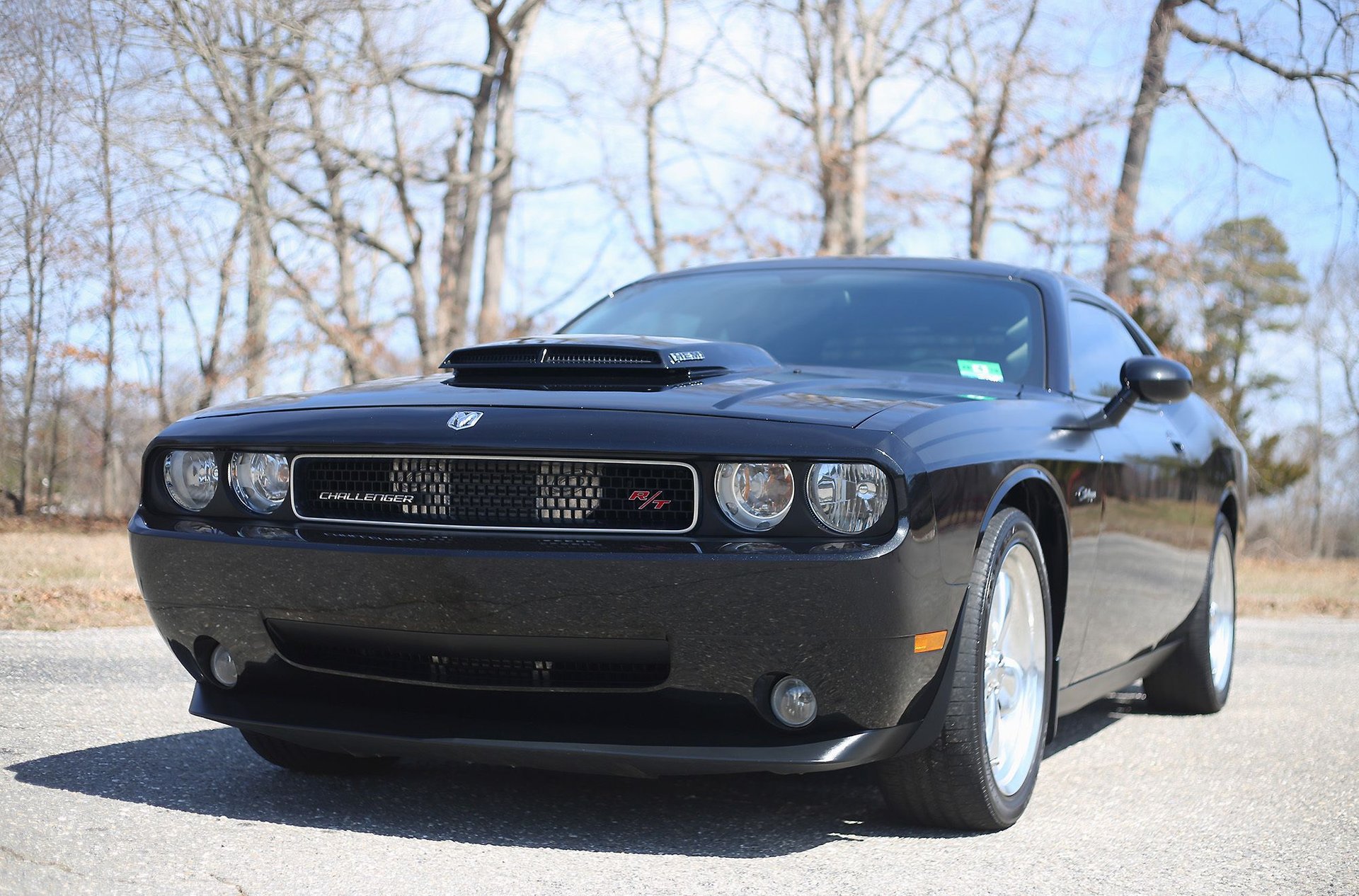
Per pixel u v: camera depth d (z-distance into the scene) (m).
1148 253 16.30
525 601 2.46
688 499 2.46
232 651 2.81
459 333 18.81
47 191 11.85
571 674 2.57
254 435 2.72
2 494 21.91
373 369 17.66
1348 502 38.47
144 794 2.88
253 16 13.38
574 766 2.57
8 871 2.21
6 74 11.02
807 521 2.41
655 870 2.46
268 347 16.44
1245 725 4.53
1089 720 4.60
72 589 7.10
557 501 2.51
